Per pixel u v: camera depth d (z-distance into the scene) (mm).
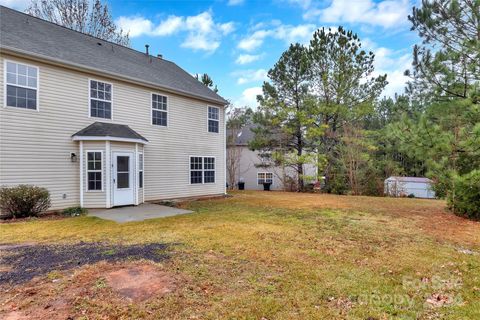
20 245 5195
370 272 3986
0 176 7664
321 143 18297
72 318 2711
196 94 12781
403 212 9297
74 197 9039
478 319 2801
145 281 3516
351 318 2805
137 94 10898
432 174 8094
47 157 8500
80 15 19094
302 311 2922
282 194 16188
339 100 17031
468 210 8133
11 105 7852
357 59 16547
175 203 11281
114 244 5223
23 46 8086
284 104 17719
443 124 7605
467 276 3902
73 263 4152
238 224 7090
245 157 24078
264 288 3418
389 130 7598
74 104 9117
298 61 17047
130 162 9961
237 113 29562
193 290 3322
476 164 7562
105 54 11273
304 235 6020
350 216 8453
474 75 7215
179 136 12430
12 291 3248
